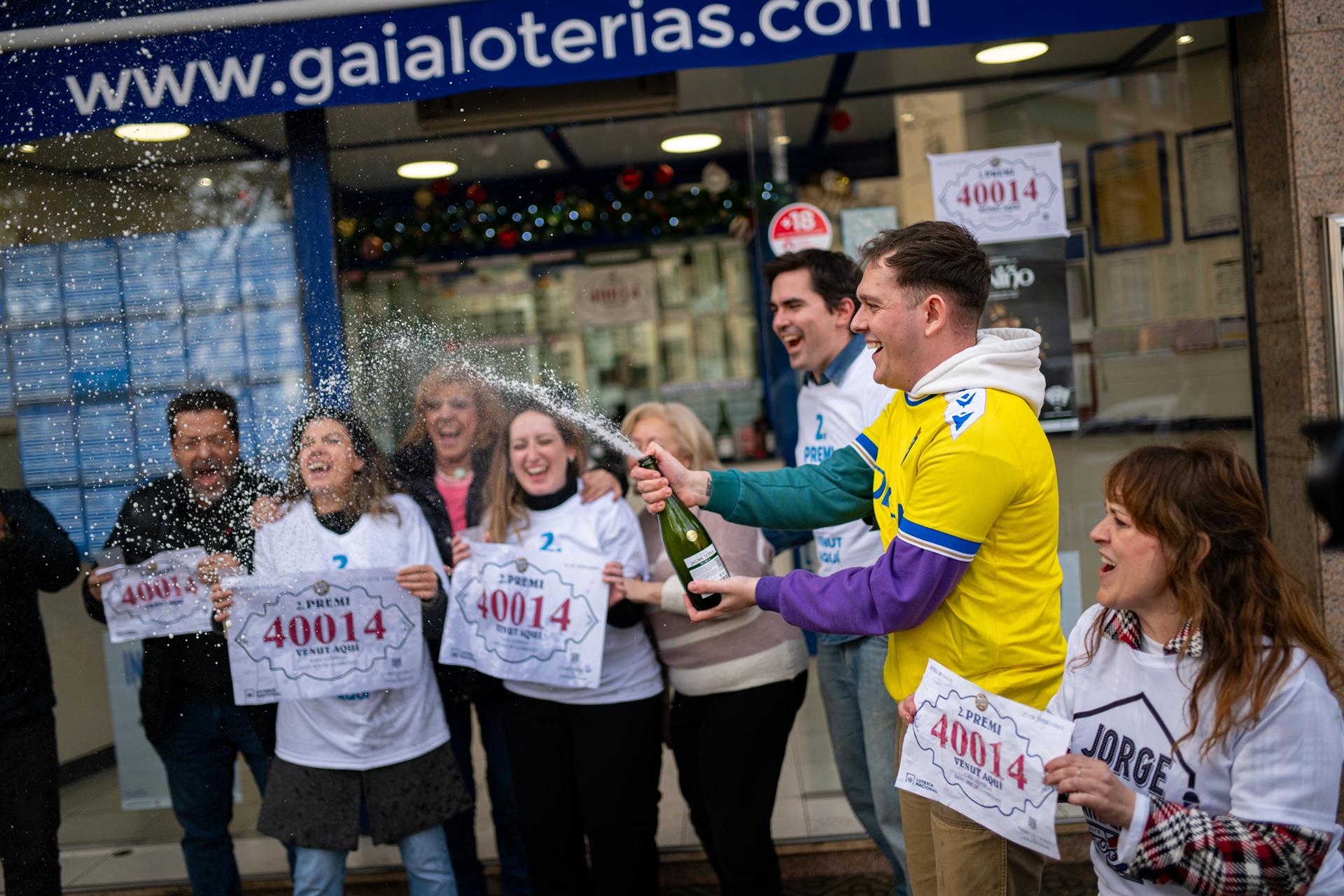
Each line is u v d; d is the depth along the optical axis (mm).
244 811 3561
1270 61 3064
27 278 2805
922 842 2010
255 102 2902
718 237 6379
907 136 3787
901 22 2936
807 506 2131
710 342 6445
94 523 2768
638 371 6441
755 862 2639
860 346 2717
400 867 3402
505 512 2652
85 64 2875
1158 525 1481
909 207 3832
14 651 2885
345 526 2635
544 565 2643
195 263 2857
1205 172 3365
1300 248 3025
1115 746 1591
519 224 5535
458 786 2693
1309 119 3002
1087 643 1646
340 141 2936
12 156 2848
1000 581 1770
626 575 2693
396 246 3080
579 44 2941
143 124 2883
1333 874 1478
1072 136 3574
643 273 6383
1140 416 3518
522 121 3893
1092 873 3209
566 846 2738
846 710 2861
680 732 2859
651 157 5348
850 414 2697
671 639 2684
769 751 2654
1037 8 2939
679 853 3396
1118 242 3525
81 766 3271
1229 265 3361
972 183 3691
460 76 2947
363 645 2619
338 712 2586
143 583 2742
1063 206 3604
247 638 2641
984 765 1722
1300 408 3066
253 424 2715
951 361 1790
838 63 3588
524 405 2678
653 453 2164
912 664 1907
